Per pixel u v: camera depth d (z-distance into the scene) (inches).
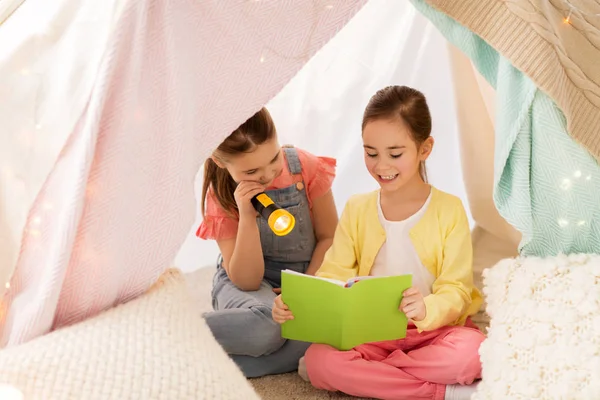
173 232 45.7
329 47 75.2
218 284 65.8
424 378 53.1
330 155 80.0
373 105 57.5
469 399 52.2
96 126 42.3
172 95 43.6
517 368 48.4
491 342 50.9
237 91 45.8
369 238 60.6
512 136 49.1
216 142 46.6
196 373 42.4
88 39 47.6
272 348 58.4
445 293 55.6
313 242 68.2
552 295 49.3
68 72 47.4
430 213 59.2
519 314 50.1
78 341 42.3
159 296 46.4
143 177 44.4
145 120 43.9
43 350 41.4
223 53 45.0
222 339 57.4
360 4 45.7
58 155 45.8
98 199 43.7
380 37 74.8
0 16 50.6
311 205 67.9
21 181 48.8
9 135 48.3
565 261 50.5
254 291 63.2
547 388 46.8
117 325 43.6
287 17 45.1
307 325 53.1
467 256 57.9
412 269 59.3
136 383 40.9
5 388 38.6
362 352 55.4
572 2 50.3
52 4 49.3
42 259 46.7
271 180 60.8
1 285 49.1
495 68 50.6
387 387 52.9
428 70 76.5
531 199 50.9
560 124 48.4
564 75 48.8
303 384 57.6
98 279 44.8
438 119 79.3
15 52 48.3
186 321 46.0
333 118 78.1
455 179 82.3
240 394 43.0
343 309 50.9
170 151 44.4
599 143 49.7
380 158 57.2
